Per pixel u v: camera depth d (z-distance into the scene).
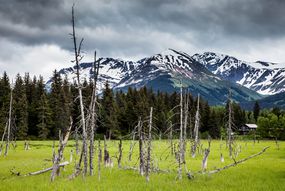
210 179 27.66
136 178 28.36
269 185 24.00
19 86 105.44
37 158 48.09
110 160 37.09
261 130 117.88
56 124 94.50
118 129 95.50
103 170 34.09
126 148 72.00
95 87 30.11
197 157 53.09
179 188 22.94
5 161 43.81
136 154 55.81
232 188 22.94
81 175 29.52
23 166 37.56
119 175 30.25
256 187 23.17
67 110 65.50
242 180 26.55
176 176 28.69
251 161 43.81
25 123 94.88
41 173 31.44
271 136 117.06
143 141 31.09
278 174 30.17
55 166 26.81
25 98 96.19
